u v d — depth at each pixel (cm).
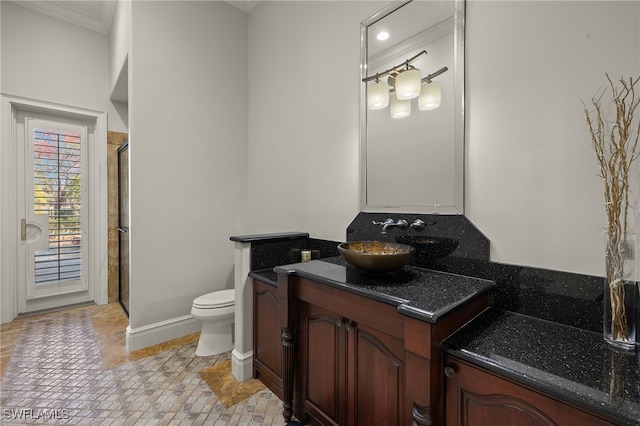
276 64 261
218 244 277
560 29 117
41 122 306
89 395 177
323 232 217
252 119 292
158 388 185
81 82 318
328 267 158
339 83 205
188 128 257
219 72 278
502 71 132
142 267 234
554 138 118
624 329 93
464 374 91
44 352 227
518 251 128
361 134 189
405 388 105
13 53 281
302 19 234
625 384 73
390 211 174
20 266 296
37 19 294
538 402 76
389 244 167
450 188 149
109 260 337
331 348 139
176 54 250
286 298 152
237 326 200
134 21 228
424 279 136
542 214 121
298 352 158
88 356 222
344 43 202
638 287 97
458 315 106
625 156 95
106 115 333
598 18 108
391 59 175
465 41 144
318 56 220
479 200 139
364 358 124
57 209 314
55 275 315
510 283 128
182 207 255
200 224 265
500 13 133
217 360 219
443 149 152
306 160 231
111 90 321
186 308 258
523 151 126
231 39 287
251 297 200
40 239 306
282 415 162
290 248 217
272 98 266
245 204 297
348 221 200
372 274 142
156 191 240
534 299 121
